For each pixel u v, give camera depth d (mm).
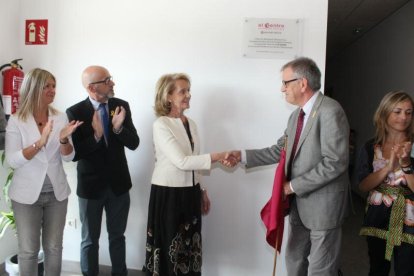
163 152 2076
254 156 2135
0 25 2633
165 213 2090
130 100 2695
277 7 2488
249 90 2555
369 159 2047
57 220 2084
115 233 2480
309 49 2475
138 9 2643
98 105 2346
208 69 2588
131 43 2666
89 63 2723
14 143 1939
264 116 2555
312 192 1699
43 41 2773
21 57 2814
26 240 1993
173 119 2152
